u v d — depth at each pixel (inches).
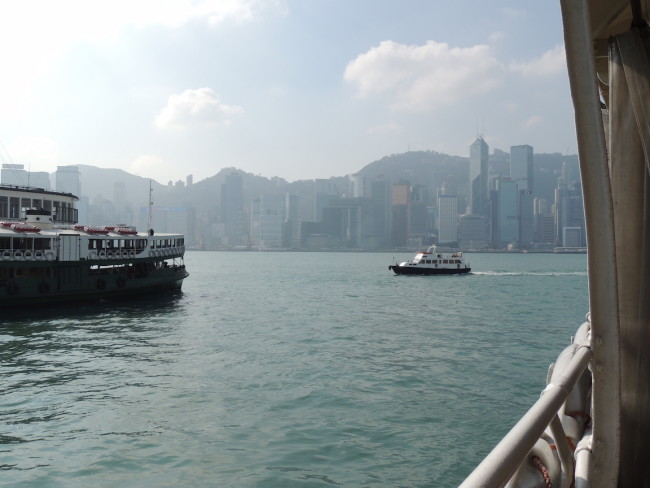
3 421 669.3
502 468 73.9
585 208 102.1
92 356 1096.2
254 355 1122.7
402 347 1238.9
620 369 107.1
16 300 1679.4
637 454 112.3
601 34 123.0
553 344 1290.6
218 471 519.2
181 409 719.7
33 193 2027.6
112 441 599.2
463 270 4281.5
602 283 104.0
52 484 492.1
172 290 2331.4
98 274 1882.4
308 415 692.1
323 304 2337.6
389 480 498.9
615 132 114.5
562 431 110.7
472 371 967.0
